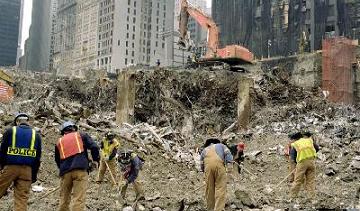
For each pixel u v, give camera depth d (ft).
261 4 327.26
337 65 168.55
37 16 627.46
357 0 280.92
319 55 181.98
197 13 142.61
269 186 48.96
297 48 301.02
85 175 25.05
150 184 46.93
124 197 36.04
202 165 31.32
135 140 63.26
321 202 38.19
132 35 478.18
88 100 138.31
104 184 42.57
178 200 37.63
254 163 65.92
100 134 62.90
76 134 25.48
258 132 89.30
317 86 167.22
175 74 118.93
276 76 132.67
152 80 113.09
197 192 43.73
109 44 467.93
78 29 533.55
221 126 107.55
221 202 29.66
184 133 95.50
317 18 295.28
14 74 177.78
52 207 32.24
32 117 63.98
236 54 134.51
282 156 68.90
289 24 308.40
